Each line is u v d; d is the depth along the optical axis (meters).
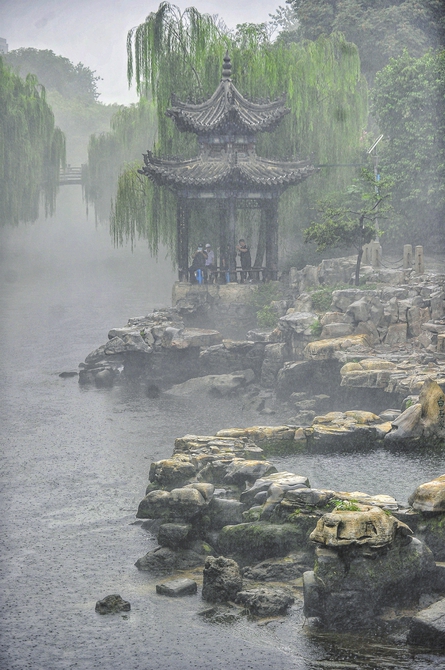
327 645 13.60
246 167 46.59
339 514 14.72
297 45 53.41
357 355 31.95
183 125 46.59
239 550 17.42
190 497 18.22
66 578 16.61
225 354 38.12
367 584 14.36
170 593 15.72
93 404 34.47
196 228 51.66
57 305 64.81
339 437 24.00
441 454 23.42
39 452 26.53
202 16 50.12
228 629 14.23
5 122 61.56
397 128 54.47
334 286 39.12
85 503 21.38
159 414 32.38
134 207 54.12
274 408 32.72
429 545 16.12
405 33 71.38
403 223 53.53
